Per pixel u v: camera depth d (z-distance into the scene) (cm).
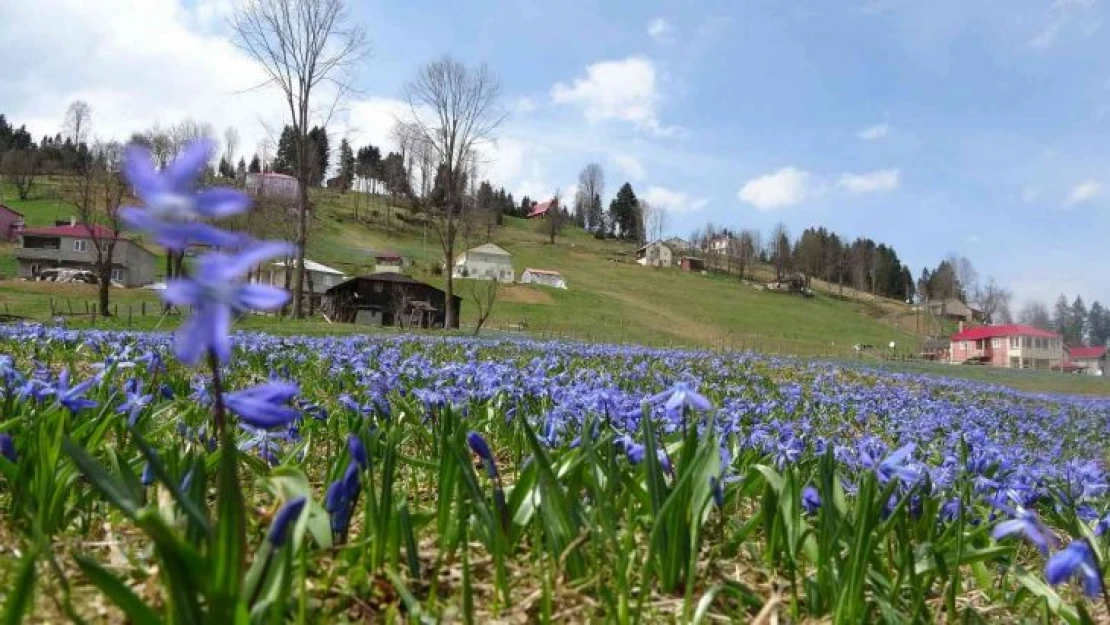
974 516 393
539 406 616
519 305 8325
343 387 756
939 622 275
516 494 287
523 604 241
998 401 2567
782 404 1118
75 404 280
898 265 18325
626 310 9056
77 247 8525
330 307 6303
